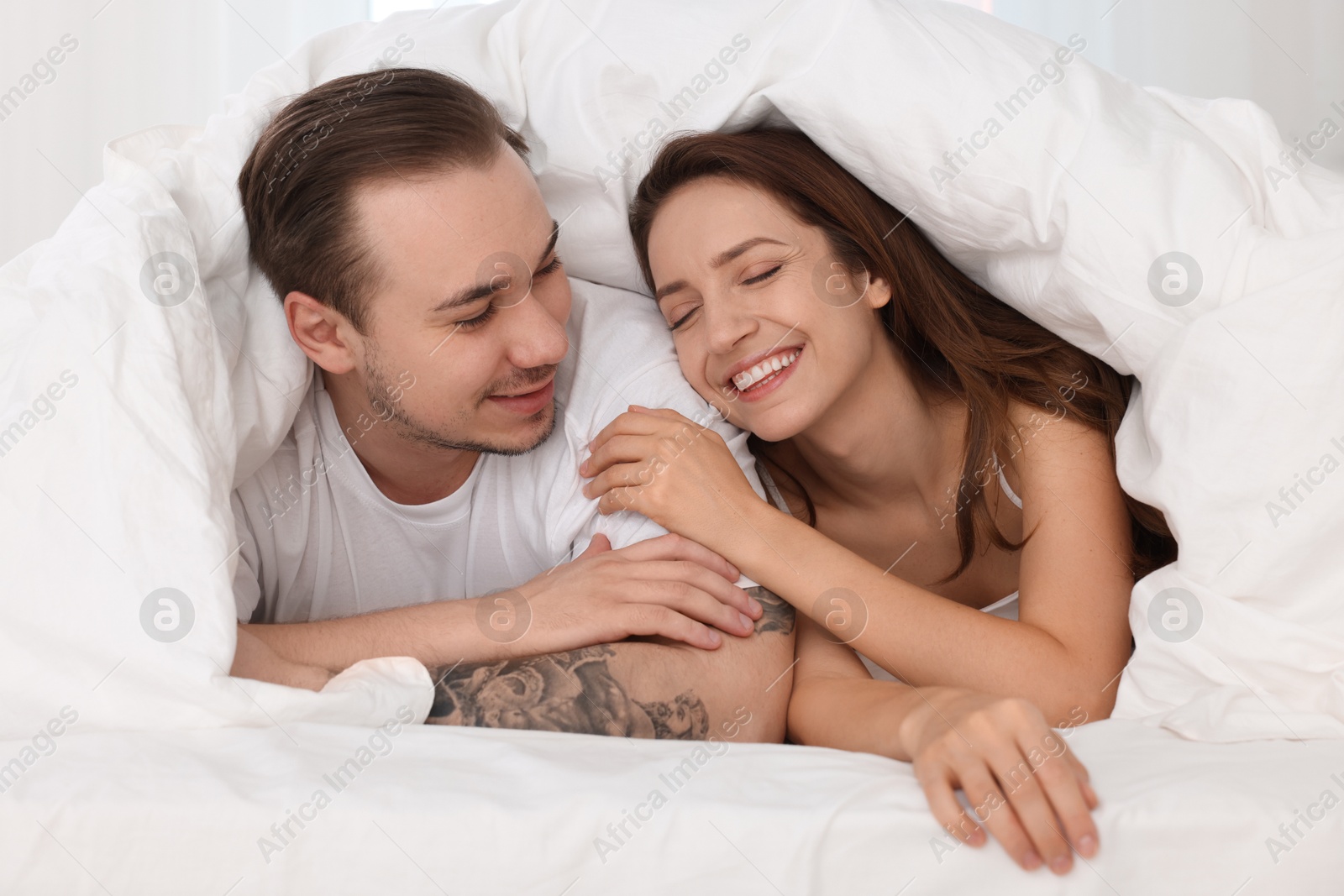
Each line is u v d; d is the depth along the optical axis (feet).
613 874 2.39
